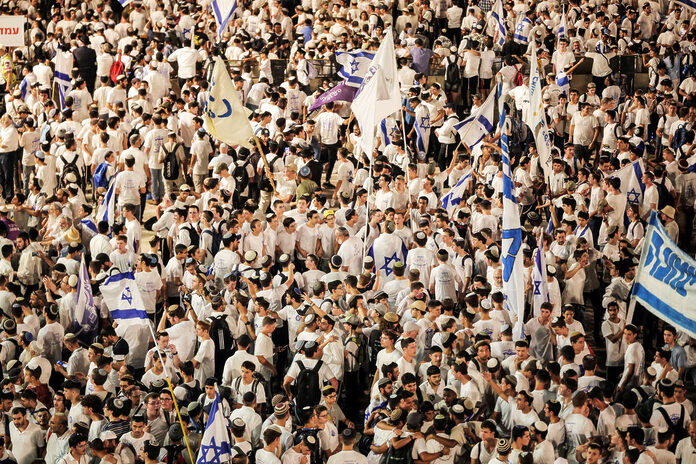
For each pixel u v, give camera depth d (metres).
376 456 38.78
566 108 82.31
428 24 103.62
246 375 41.84
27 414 40.47
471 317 46.06
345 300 48.62
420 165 68.56
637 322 55.00
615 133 76.12
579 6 105.94
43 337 46.94
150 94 86.25
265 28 102.62
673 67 91.75
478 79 91.75
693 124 79.38
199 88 81.62
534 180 67.50
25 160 75.38
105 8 107.06
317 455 38.19
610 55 95.69
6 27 79.25
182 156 72.69
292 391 43.84
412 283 47.09
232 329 46.84
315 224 57.50
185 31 102.12
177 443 38.25
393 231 53.81
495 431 37.00
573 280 53.53
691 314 40.44
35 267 55.88
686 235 68.81
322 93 78.94
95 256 53.69
